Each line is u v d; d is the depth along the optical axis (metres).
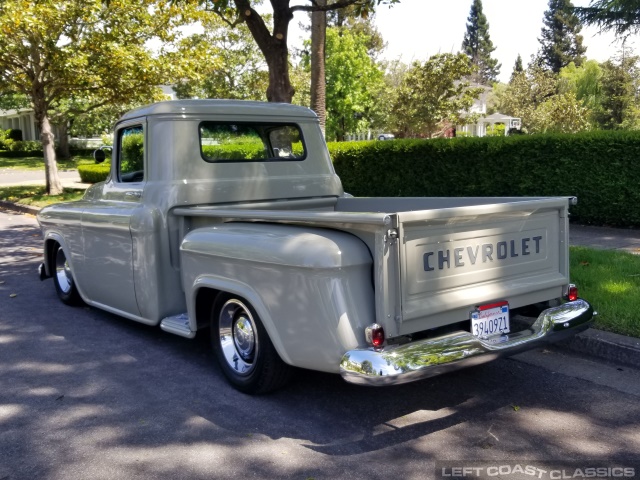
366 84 37.91
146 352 5.40
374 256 3.53
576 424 3.88
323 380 4.65
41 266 7.28
